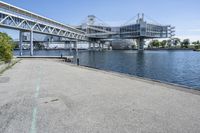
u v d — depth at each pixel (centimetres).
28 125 506
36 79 1302
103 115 572
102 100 739
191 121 520
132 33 17738
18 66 2402
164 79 2855
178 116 557
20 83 1144
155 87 995
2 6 5575
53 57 5075
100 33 18088
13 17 6100
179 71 3838
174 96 791
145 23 17312
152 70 4069
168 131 462
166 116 558
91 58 8450
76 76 1458
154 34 18200
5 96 822
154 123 509
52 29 9306
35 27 7394
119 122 518
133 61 6681
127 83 1129
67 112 604
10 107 661
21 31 6706
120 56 10088
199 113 581
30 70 1912
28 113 598
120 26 19038
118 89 952
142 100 733
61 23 10425
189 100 726
